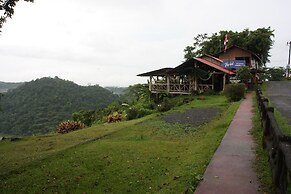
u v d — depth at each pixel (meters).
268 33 45.75
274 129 5.64
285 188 4.16
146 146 10.09
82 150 10.08
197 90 31.16
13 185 7.18
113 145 10.51
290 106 17.12
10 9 8.96
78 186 6.85
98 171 7.81
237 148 7.89
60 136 15.41
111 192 6.38
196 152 8.23
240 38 46.59
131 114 22.70
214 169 6.24
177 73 33.03
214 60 36.50
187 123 14.38
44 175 7.76
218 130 10.91
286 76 58.59
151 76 36.19
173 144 10.23
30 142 14.34
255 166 6.32
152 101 33.81
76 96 80.25
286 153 4.15
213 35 51.12
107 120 25.05
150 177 7.04
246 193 4.96
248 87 32.62
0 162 10.07
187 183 5.67
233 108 16.52
